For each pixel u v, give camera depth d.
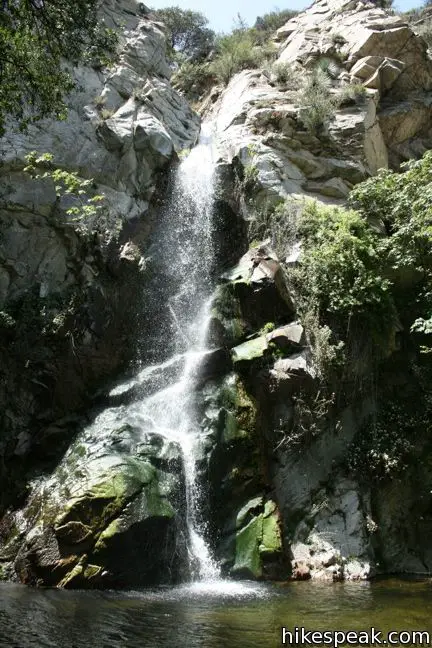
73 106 14.63
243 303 12.16
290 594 8.15
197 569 9.19
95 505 8.45
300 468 11.08
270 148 15.66
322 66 18.47
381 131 17.58
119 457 9.34
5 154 13.06
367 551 10.26
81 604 7.01
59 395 11.91
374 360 12.16
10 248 13.15
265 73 19.73
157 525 8.53
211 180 15.14
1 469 11.24
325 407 11.30
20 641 5.38
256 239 13.90
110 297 13.06
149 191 15.05
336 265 12.30
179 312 13.33
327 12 22.47
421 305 13.05
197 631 5.94
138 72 17.52
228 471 10.30
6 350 12.28
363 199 14.29
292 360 11.12
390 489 11.39
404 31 18.84
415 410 12.14
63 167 13.79
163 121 16.86
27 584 8.26
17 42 9.58
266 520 10.05
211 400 10.95
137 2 19.72
